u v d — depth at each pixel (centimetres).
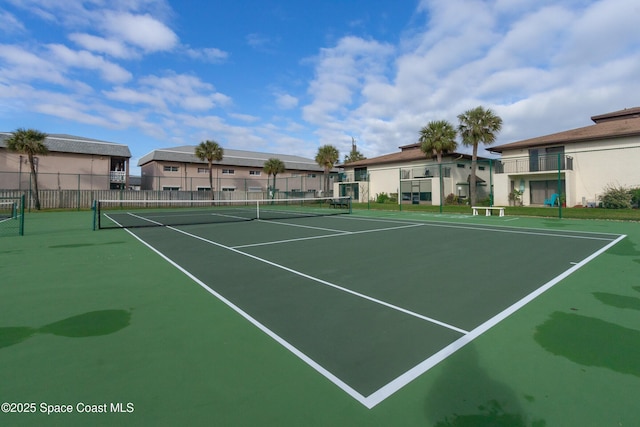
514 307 441
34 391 260
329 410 236
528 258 757
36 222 1748
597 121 3150
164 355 316
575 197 2553
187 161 4091
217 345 337
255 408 238
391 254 816
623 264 689
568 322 389
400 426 219
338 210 2762
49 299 481
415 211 2511
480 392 256
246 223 1680
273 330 373
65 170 3334
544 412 232
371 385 266
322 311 432
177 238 1130
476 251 846
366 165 4197
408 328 377
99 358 310
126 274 630
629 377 274
